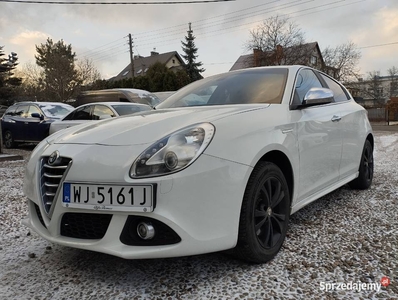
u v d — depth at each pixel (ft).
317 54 115.65
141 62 173.78
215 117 7.34
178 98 10.88
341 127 11.25
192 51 137.28
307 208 11.66
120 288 6.95
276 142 7.87
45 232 7.53
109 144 6.88
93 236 6.88
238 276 7.20
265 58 102.17
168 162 6.31
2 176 19.66
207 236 6.49
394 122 97.50
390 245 8.50
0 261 8.41
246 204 7.12
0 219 11.62
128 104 26.63
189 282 7.05
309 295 6.45
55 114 33.86
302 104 9.25
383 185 14.66
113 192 6.40
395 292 6.48
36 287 7.11
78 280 7.34
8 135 36.60
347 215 10.82
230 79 10.82
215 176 6.56
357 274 7.16
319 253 8.16
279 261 7.81
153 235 6.39
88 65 125.59
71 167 6.81
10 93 114.52
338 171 11.25
